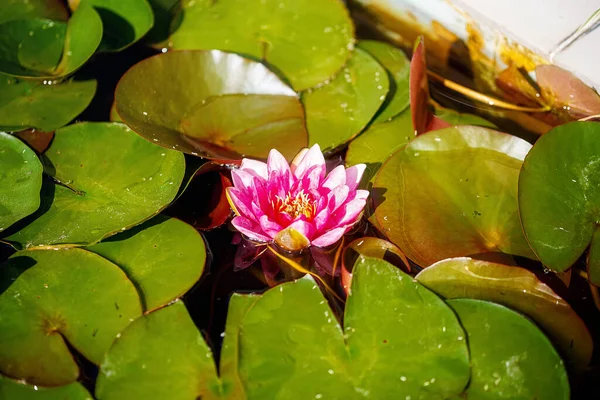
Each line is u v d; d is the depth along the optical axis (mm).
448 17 1448
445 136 1349
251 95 1400
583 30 1362
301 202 1292
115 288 1259
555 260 1265
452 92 1442
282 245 1286
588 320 1257
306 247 1302
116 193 1312
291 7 1481
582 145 1298
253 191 1286
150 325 1236
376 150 1364
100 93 1415
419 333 1226
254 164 1310
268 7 1483
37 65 1414
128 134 1354
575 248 1272
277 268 1293
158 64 1386
